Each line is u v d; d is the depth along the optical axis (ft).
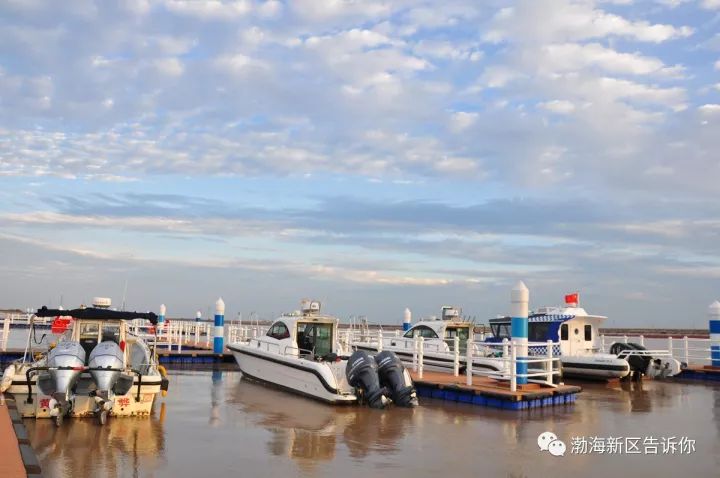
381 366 52.06
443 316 74.54
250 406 51.06
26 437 33.17
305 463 32.60
